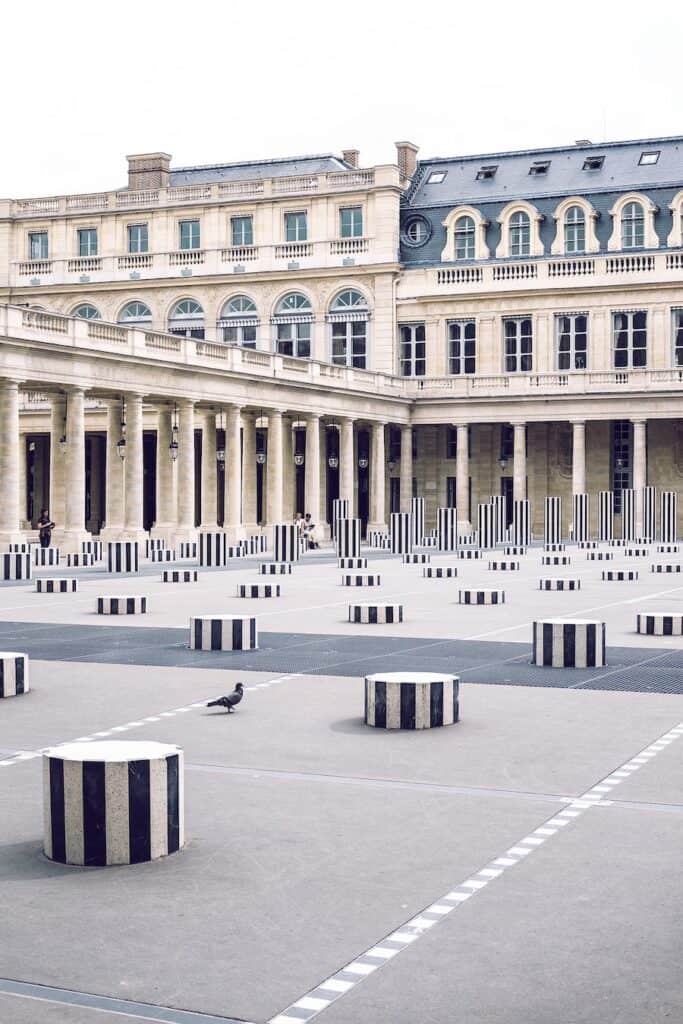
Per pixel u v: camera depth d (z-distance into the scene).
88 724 15.14
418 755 13.45
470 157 85.56
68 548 54.50
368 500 85.06
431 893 8.97
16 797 11.72
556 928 8.27
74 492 54.84
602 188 79.62
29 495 83.12
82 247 87.00
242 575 44.94
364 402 76.62
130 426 58.72
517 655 21.55
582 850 10.00
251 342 84.25
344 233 83.00
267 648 22.52
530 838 10.34
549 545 65.19
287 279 83.25
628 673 19.44
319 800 11.59
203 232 84.81
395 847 10.09
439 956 7.80
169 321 85.38
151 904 8.74
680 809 11.25
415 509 74.94
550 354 79.88
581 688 17.95
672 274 77.00
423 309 82.06
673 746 13.89
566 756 13.41
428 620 27.78
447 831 10.55
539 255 80.44
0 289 87.69
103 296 86.19
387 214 81.62
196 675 19.14
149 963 7.71
